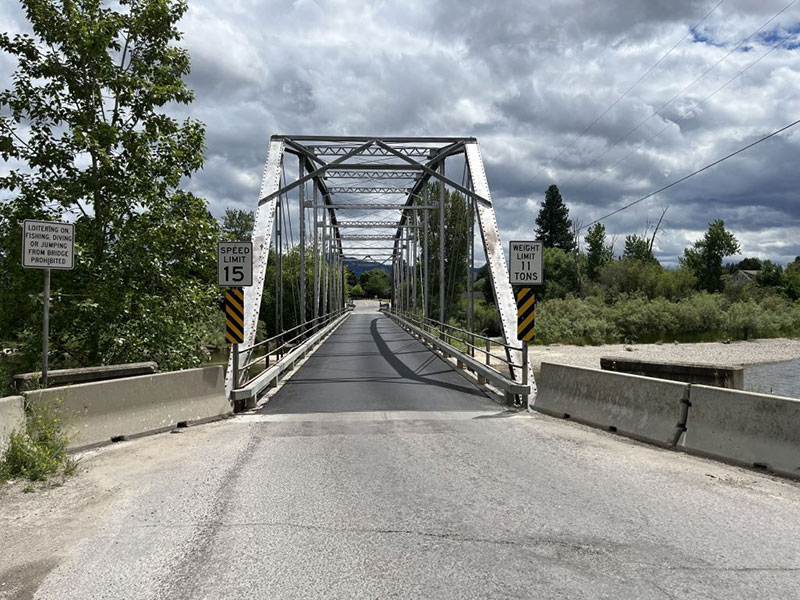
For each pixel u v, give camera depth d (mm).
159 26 12734
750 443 6672
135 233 12352
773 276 69438
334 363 19828
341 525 4723
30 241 7926
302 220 31250
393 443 8000
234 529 4652
